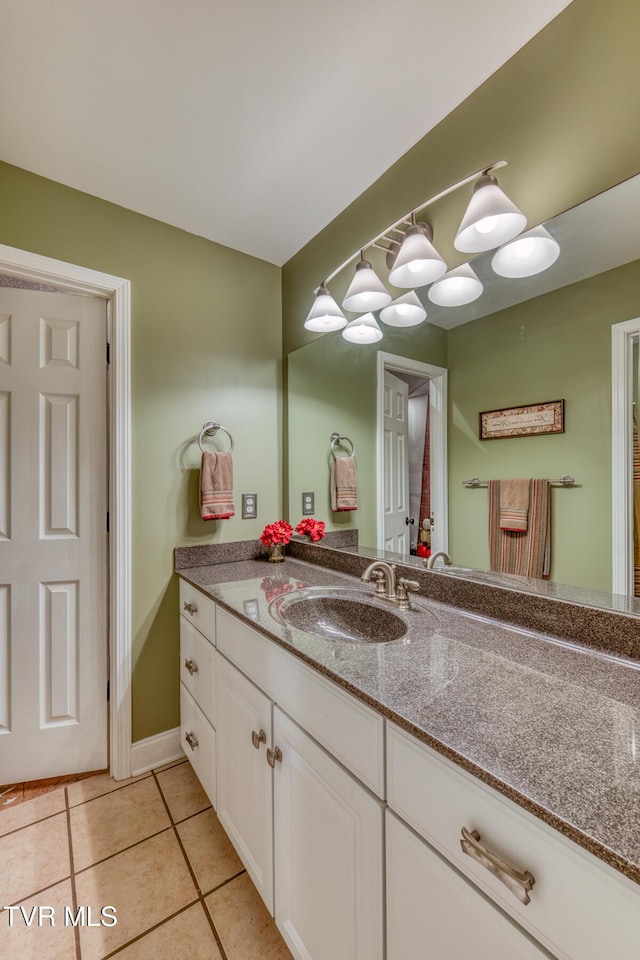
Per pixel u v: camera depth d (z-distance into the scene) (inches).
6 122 50.5
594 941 17.8
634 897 16.8
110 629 66.4
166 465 70.0
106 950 41.6
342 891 31.5
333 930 32.4
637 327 36.0
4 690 62.7
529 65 41.4
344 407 68.9
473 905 22.4
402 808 26.7
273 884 40.6
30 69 44.1
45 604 64.4
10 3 38.2
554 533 41.9
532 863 19.9
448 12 38.9
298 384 79.4
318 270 73.4
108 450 67.1
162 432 69.7
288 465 81.4
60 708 65.2
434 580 52.6
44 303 63.9
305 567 71.8
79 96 47.4
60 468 64.7
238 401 77.9
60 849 52.9
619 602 37.4
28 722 63.8
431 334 54.1
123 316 65.9
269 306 82.2
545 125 40.3
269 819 41.1
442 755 23.9
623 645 36.1
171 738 70.0
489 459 47.9
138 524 67.4
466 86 46.3
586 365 39.4
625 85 35.0
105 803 60.6
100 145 54.2
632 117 34.7
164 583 69.7
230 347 77.1
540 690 29.8
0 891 47.4
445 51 42.4
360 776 30.1
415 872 25.7
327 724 33.4
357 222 64.5
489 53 42.6
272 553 75.5
